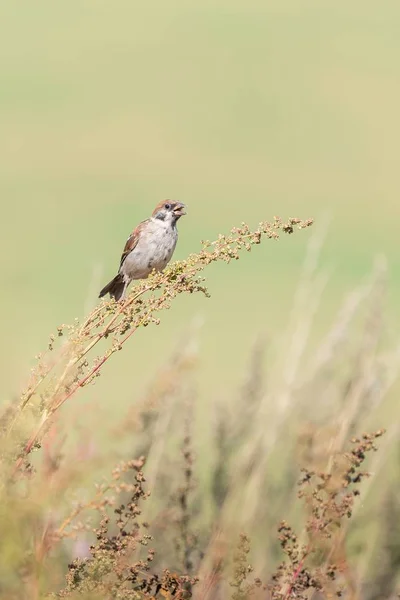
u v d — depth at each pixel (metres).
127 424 3.82
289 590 5.18
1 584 3.72
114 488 3.88
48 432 4.12
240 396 8.48
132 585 4.92
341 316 8.70
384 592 6.78
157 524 6.38
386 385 7.88
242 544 5.36
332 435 5.45
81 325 4.81
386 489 7.12
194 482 6.80
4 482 3.87
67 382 4.49
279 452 7.87
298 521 7.46
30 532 3.76
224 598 5.79
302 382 8.27
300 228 5.37
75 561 4.68
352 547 6.15
